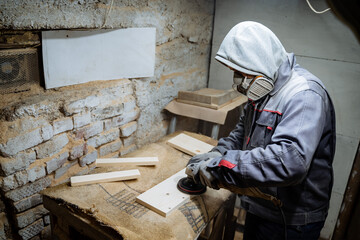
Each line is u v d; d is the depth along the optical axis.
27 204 1.39
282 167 0.93
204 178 1.14
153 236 1.00
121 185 1.31
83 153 1.62
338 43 1.91
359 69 1.89
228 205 1.54
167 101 2.16
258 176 0.97
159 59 1.97
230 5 2.26
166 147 1.71
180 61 2.18
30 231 1.45
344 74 1.95
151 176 1.40
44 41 1.31
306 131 0.94
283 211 1.15
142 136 2.03
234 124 2.49
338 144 2.08
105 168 1.43
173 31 2.01
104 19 1.50
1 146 1.21
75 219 1.12
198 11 2.20
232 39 1.08
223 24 2.35
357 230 0.44
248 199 1.27
